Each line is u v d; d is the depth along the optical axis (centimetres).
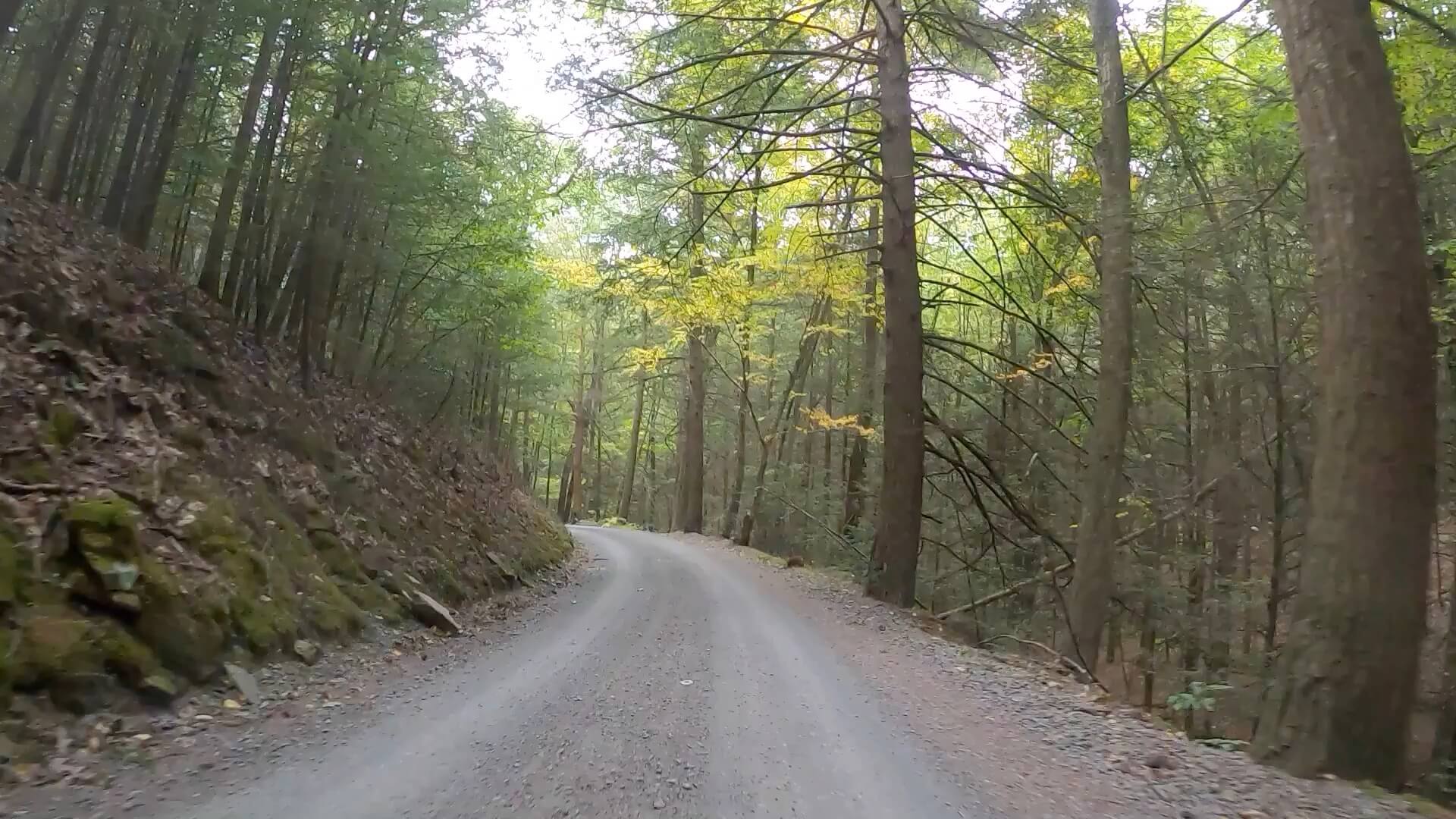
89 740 476
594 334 4000
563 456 5416
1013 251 1802
